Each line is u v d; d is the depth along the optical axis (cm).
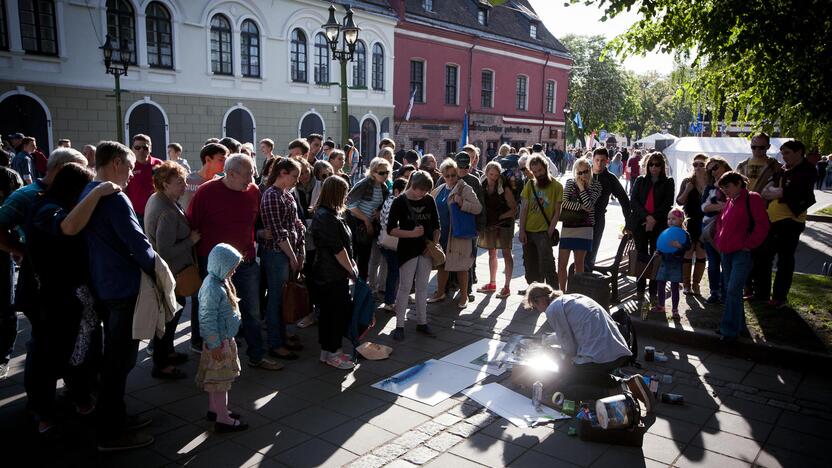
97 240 400
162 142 2008
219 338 423
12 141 1240
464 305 776
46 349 418
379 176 729
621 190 802
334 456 409
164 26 1973
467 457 412
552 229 773
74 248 416
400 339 648
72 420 454
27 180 1098
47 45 1712
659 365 588
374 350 603
